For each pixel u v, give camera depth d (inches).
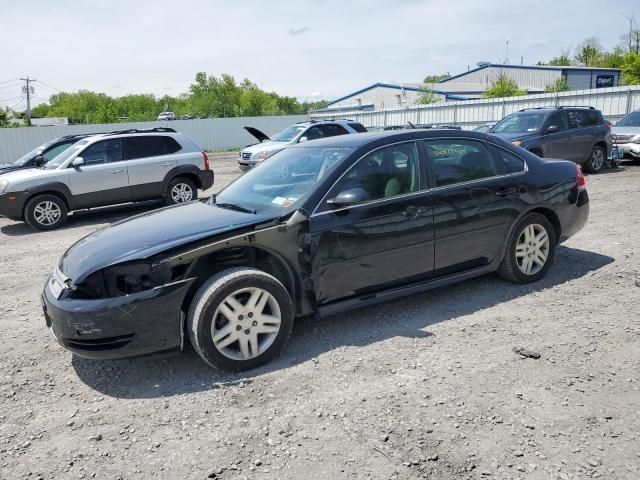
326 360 150.9
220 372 147.3
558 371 139.2
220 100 2279.8
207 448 113.7
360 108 1510.8
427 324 172.6
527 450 108.0
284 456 109.8
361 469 104.6
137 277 138.3
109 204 422.3
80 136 487.5
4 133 1078.4
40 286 242.7
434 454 107.9
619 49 2199.8
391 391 132.4
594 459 104.6
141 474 106.3
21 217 389.4
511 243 197.0
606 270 219.9
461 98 1905.8
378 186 169.0
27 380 149.6
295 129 685.9
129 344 137.5
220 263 154.6
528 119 533.3
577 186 213.8
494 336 161.6
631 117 637.3
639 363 141.8
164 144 446.0
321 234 157.2
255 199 174.7
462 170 186.1
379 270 168.4
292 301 157.4
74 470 108.5
